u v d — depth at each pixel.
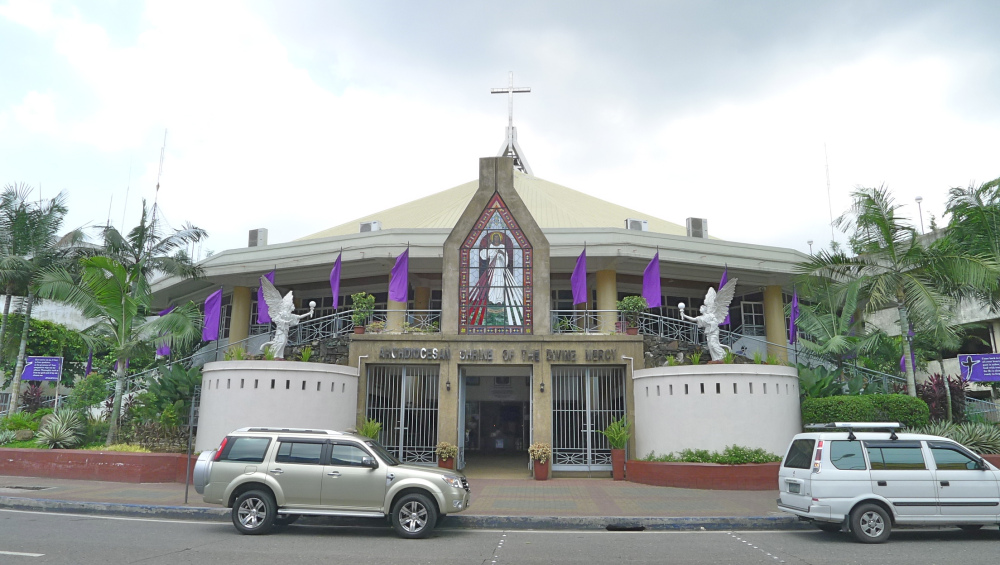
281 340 20.86
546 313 21.95
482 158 23.33
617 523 13.12
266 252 29.92
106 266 21.48
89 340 23.50
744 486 17.86
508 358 21.31
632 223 30.17
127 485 18.20
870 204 19.52
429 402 22.25
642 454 20.30
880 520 11.46
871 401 18.72
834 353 24.39
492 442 29.55
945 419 23.17
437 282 31.62
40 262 24.53
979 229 21.78
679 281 32.41
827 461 11.79
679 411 19.33
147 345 22.33
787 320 32.75
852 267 20.92
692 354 23.14
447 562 9.55
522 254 22.50
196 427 21.50
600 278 29.08
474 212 22.84
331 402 20.16
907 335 19.81
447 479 11.91
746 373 19.09
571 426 21.66
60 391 41.12
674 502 15.62
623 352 21.31
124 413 23.20
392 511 11.80
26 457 20.06
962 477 11.73
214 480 11.92
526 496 16.67
